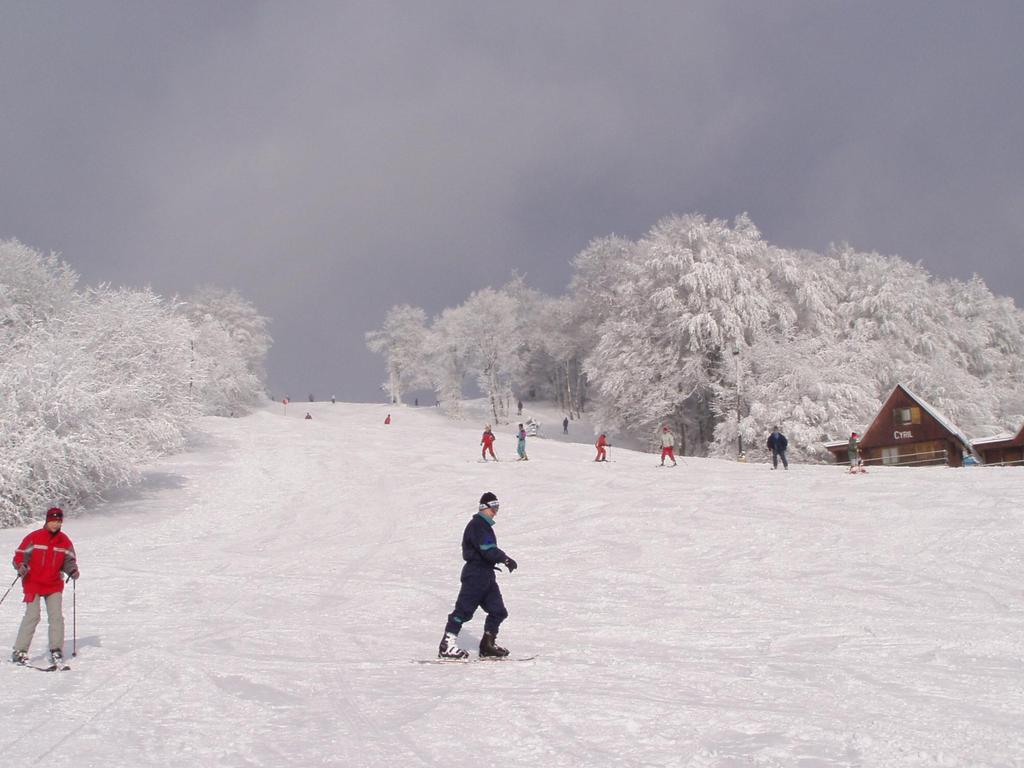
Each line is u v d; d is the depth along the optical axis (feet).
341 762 16.67
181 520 92.53
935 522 52.16
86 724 19.98
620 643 29.63
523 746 17.40
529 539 61.67
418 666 26.61
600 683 23.00
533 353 324.19
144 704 22.09
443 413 296.10
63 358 97.66
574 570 48.34
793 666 24.76
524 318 330.75
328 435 179.42
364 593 44.98
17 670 26.99
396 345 355.97
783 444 103.30
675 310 183.32
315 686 24.13
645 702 20.51
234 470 128.57
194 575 54.70
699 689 22.08
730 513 63.26
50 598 27.91
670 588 41.11
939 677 22.86
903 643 27.55
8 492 88.17
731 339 181.57
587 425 269.03
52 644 27.61
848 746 16.79
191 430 154.61
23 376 92.12
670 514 65.51
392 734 18.65
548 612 36.47
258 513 96.84
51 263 156.04
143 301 134.31
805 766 15.62
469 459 132.57
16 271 149.07
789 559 46.50
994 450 121.70
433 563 55.72
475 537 27.71
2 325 128.98
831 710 19.58
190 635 33.71
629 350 193.36
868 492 66.95
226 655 29.12
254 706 21.76
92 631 35.29
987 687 21.67
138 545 76.69
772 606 35.45
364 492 105.29
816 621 31.96
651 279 196.34
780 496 69.00
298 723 19.93
